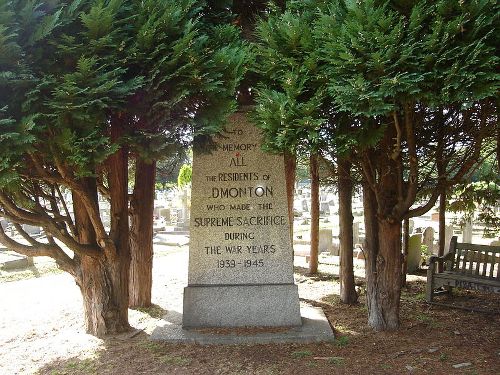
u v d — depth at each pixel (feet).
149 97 14.94
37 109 13.71
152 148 14.89
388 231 19.75
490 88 12.26
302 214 81.25
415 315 22.68
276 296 20.12
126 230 19.79
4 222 57.36
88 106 13.56
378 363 16.20
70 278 34.42
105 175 23.91
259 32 16.79
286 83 14.53
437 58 13.11
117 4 13.88
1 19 12.58
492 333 19.70
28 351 18.28
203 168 20.53
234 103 15.07
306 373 15.43
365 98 13.16
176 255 46.32
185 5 15.38
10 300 27.71
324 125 15.74
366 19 13.65
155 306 25.21
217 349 17.90
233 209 20.45
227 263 20.38
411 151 16.74
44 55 14.12
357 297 26.20
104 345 18.42
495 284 22.81
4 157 13.20
